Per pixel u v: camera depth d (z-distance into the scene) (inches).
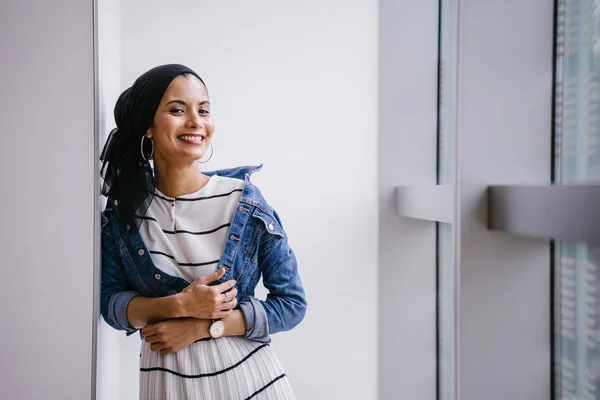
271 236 63.4
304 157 97.0
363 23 98.1
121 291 62.2
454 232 58.0
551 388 57.1
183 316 58.9
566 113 54.6
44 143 50.3
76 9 52.1
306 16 96.5
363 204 98.8
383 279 89.3
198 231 62.0
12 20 48.4
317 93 97.0
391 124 89.3
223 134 94.3
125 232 61.3
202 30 92.8
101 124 64.3
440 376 89.5
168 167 62.2
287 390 61.3
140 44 90.7
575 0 53.3
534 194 47.8
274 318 62.0
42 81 50.8
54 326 51.8
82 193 54.2
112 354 77.6
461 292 56.2
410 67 89.4
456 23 56.5
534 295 56.8
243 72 94.5
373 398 99.0
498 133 56.1
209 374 58.1
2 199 46.5
